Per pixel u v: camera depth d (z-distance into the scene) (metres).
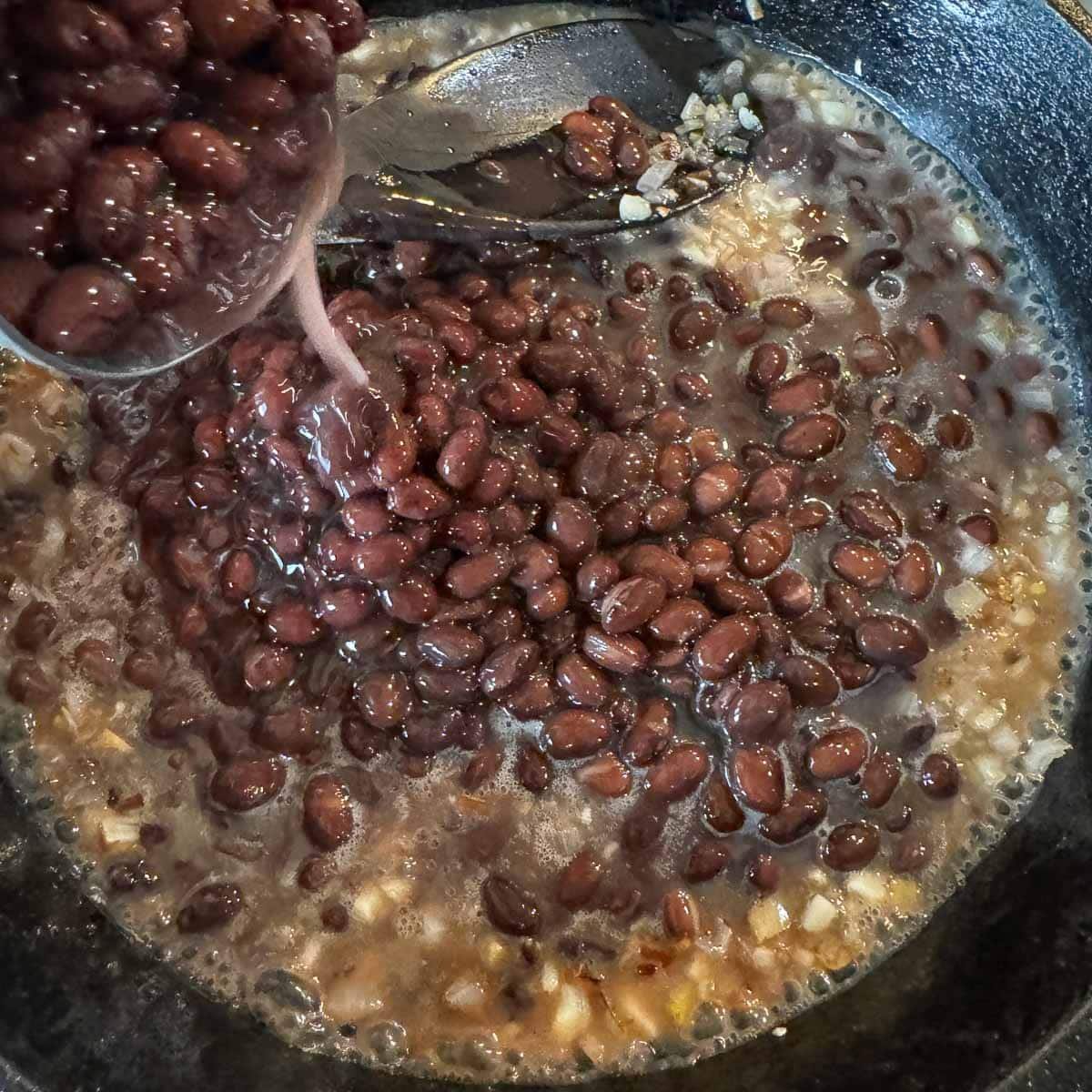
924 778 0.25
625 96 0.29
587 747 0.24
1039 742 0.25
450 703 0.24
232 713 0.24
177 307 0.19
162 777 0.24
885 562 0.26
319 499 0.24
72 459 0.26
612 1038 0.23
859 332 0.28
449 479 0.24
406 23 0.30
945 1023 0.22
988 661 0.26
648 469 0.26
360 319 0.25
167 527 0.25
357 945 0.23
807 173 0.30
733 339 0.28
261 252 0.20
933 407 0.28
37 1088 0.19
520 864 0.24
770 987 0.23
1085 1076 0.20
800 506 0.26
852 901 0.24
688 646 0.24
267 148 0.20
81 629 0.25
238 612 0.25
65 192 0.18
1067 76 0.26
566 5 0.30
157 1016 0.22
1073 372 0.28
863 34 0.29
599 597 0.24
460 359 0.25
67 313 0.18
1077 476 0.27
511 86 0.28
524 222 0.27
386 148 0.26
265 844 0.24
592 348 0.26
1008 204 0.29
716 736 0.25
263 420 0.24
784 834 0.24
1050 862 0.24
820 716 0.25
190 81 0.19
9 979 0.21
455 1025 0.23
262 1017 0.23
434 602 0.24
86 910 0.23
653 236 0.29
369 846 0.24
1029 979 0.22
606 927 0.24
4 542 0.25
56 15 0.17
